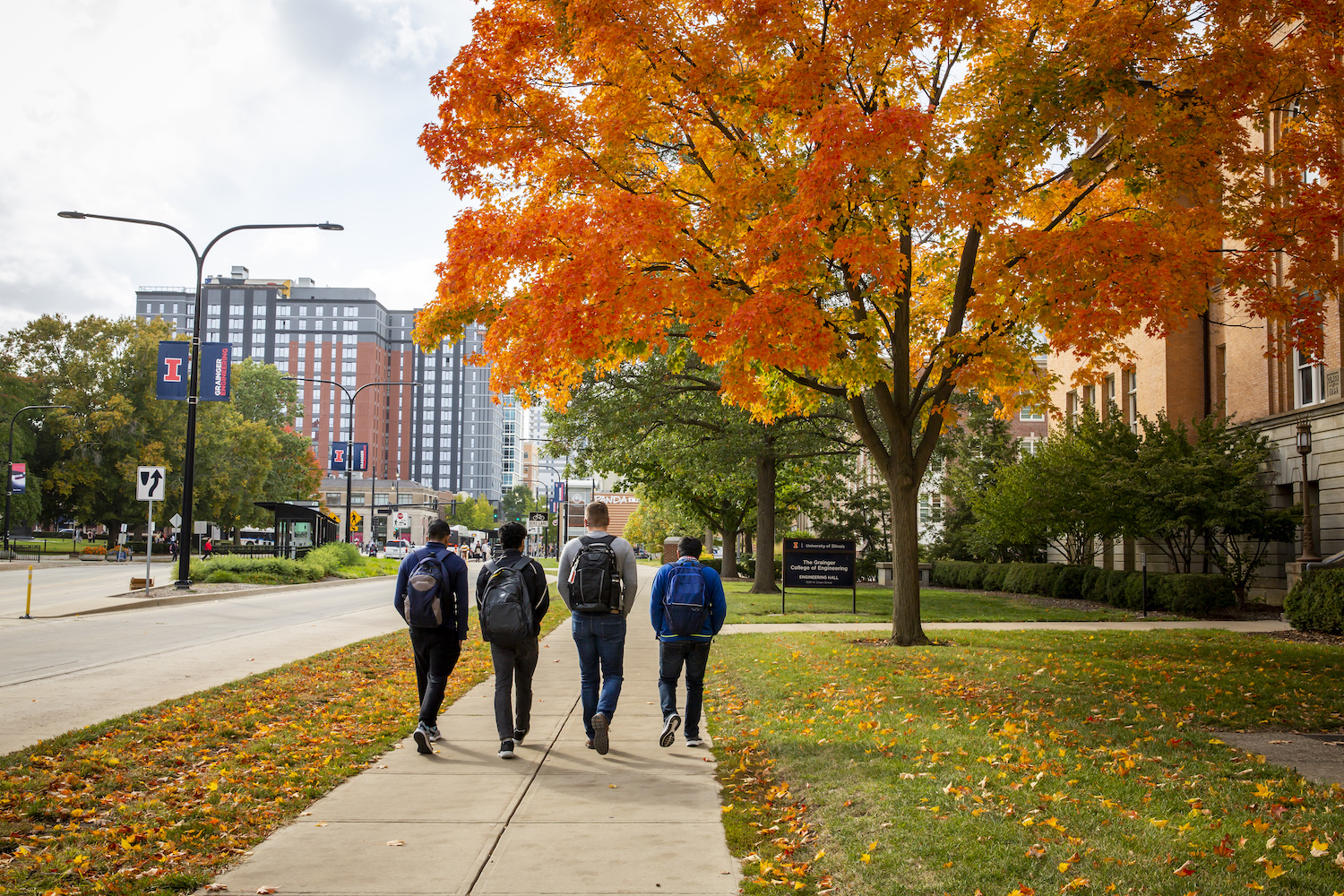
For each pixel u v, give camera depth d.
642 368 26.30
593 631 7.32
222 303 182.88
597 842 5.08
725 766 6.82
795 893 4.28
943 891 4.11
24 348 66.69
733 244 11.69
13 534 89.75
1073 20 11.91
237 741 7.70
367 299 184.38
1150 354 30.06
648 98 11.84
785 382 14.47
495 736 8.02
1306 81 11.21
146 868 4.64
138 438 66.12
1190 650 13.02
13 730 8.01
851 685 10.12
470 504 175.62
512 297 12.53
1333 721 8.02
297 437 90.44
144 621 18.86
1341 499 21.53
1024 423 50.72
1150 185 11.78
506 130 11.91
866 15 11.01
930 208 11.17
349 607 23.31
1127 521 22.97
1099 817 5.06
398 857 4.83
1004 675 10.65
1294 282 11.84
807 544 21.81
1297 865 4.26
